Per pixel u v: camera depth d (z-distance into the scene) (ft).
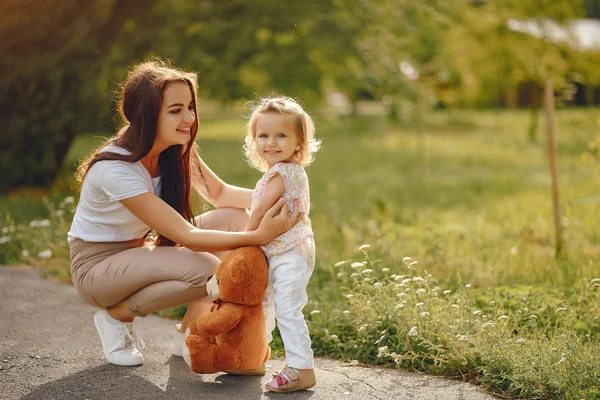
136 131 9.84
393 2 33.65
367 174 40.40
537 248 18.94
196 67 30.50
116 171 9.73
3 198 26.58
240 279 9.07
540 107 62.18
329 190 32.94
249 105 10.56
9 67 29.07
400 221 23.71
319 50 32.04
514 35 56.65
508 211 25.96
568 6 57.31
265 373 10.27
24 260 17.43
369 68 32.81
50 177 30.19
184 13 32.65
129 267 10.02
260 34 33.40
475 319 11.14
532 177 37.19
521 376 9.52
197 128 10.47
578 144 55.06
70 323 12.60
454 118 88.02
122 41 30.86
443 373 10.38
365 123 80.02
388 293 12.46
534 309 12.59
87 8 30.37
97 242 10.30
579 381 9.35
